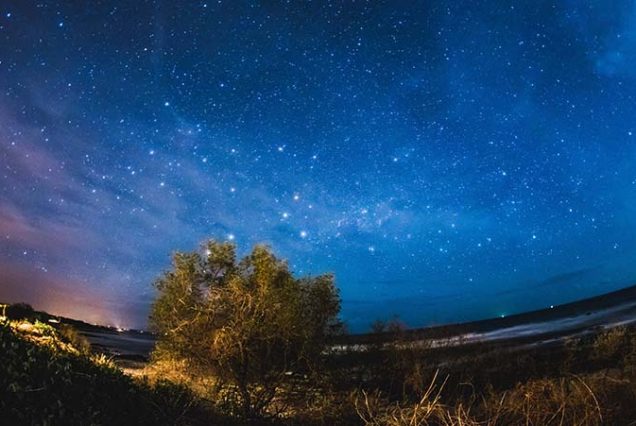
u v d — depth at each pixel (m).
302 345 8.42
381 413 7.51
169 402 6.39
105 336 19.80
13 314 11.30
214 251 8.80
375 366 11.17
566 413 5.87
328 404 7.98
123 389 6.03
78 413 4.75
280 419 7.76
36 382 5.04
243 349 7.95
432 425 6.30
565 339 19.08
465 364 12.25
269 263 8.63
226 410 7.50
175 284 8.56
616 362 11.91
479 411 6.54
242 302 8.19
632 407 6.12
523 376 11.51
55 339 7.40
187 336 8.27
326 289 9.01
